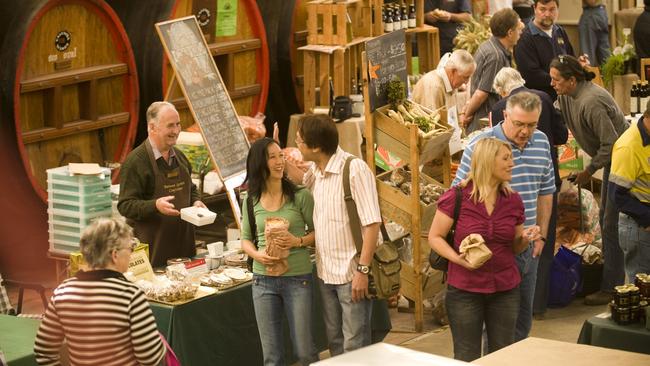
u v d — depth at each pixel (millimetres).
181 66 10266
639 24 15867
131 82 11617
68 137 11219
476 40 14703
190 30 10492
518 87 10117
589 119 10320
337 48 12828
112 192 9875
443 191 10656
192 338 8141
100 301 6125
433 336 10312
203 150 11047
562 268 10945
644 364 4598
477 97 12656
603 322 7316
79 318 6137
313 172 8445
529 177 8367
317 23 13195
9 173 10602
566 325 10531
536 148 8398
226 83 13047
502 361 4656
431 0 15719
